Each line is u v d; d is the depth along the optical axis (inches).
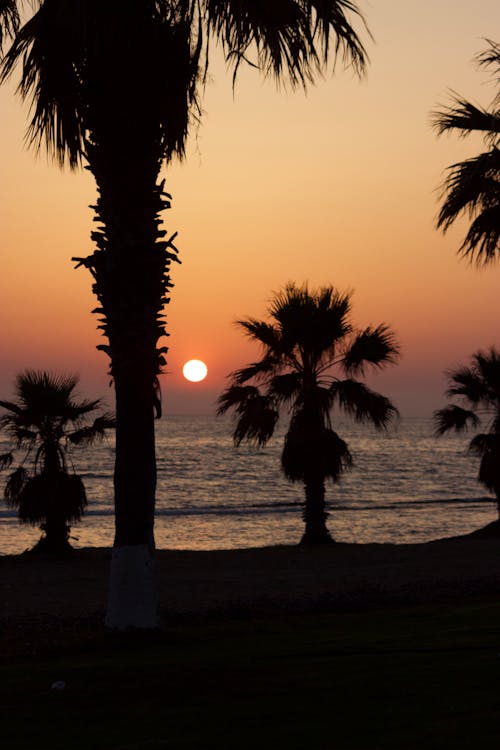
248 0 436.5
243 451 5620.1
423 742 238.7
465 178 634.8
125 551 457.1
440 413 1337.4
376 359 1217.4
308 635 491.2
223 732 269.9
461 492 3107.8
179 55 453.4
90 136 454.9
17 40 466.3
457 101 658.2
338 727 264.7
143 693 332.8
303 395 1224.2
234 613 605.9
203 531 1820.9
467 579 786.2
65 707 319.0
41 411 1077.8
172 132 464.8
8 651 486.9
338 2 450.6
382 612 605.3
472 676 321.1
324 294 1233.4
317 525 1199.6
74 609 674.8
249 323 1238.3
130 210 447.5
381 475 3909.9
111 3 423.8
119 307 449.4
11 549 1499.8
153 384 454.6
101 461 4229.8
